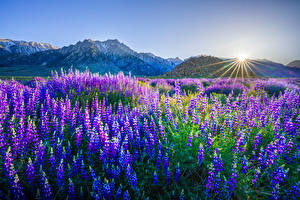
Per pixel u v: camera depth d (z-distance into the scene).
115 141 3.48
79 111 5.20
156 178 3.14
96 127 4.13
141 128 4.62
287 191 2.88
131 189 3.11
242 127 4.84
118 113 5.46
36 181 3.02
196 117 4.71
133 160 3.64
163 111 6.21
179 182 3.29
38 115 5.48
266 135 4.73
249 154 4.06
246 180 3.23
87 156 3.72
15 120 4.38
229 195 2.89
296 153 3.71
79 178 3.19
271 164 3.31
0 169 3.04
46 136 4.06
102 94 8.61
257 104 6.01
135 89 9.91
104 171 3.43
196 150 3.92
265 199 3.02
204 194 3.01
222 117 5.49
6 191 2.80
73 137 4.39
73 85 8.55
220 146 3.87
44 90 7.47
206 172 3.45
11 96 5.79
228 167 3.50
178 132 4.39
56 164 3.28
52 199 2.78
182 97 7.40
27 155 3.62
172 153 3.77
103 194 2.80
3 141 3.40
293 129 4.25
